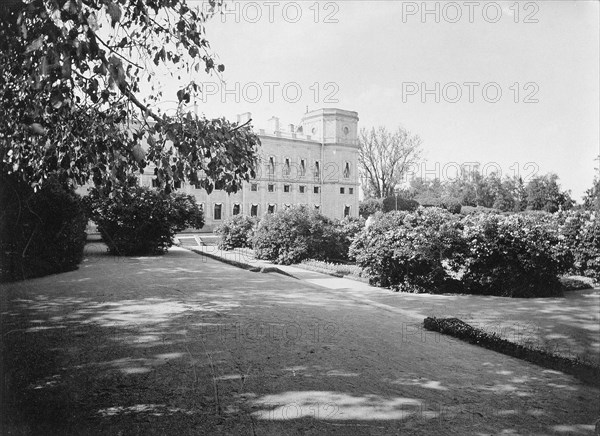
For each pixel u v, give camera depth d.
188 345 5.11
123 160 4.23
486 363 4.75
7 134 4.15
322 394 3.84
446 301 8.30
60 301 7.43
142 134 3.94
